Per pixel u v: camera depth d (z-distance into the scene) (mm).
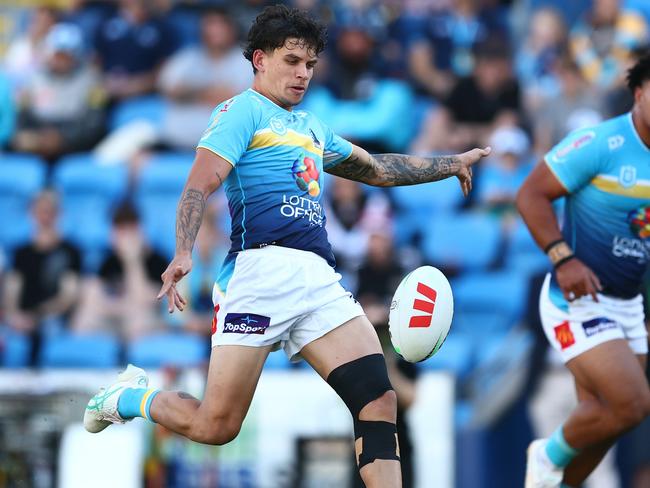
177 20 48344
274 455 30953
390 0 46531
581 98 42375
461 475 32281
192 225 16344
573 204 20703
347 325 17547
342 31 42875
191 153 44562
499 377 33562
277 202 17328
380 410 17125
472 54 44188
